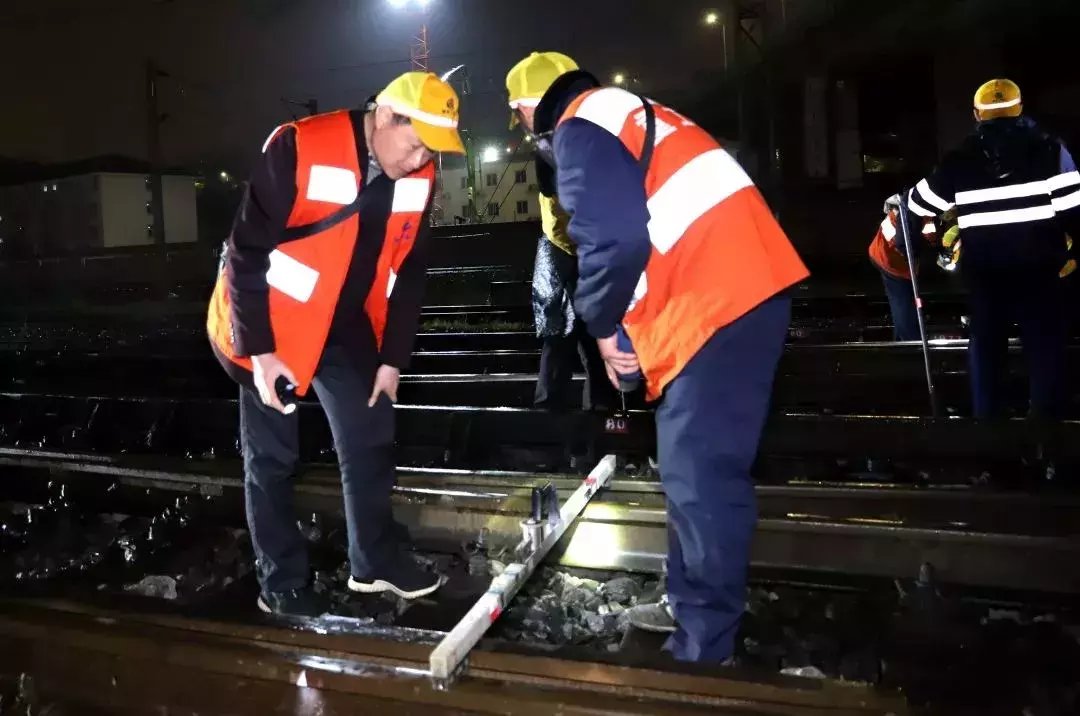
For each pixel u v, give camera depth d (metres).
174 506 4.19
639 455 4.81
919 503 3.38
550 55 2.55
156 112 28.20
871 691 1.92
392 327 2.86
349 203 2.52
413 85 2.41
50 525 4.12
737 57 24.61
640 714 1.87
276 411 2.84
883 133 22.59
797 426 4.88
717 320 2.19
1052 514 3.20
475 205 35.50
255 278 2.48
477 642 2.25
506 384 6.91
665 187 2.21
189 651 2.27
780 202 21.45
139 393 8.29
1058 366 4.44
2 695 2.25
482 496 3.63
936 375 6.23
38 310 17.27
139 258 24.97
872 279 14.16
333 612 3.02
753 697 1.92
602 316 2.21
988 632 2.71
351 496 2.95
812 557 3.15
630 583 3.12
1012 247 4.31
